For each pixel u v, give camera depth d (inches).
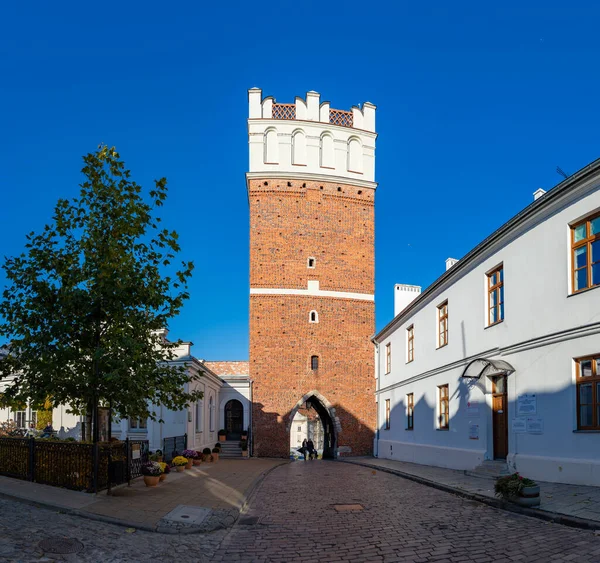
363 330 1530.5
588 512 408.8
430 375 981.2
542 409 598.5
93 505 463.2
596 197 533.3
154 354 568.4
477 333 772.6
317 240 1534.2
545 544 344.5
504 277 693.9
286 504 543.8
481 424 749.3
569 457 552.1
